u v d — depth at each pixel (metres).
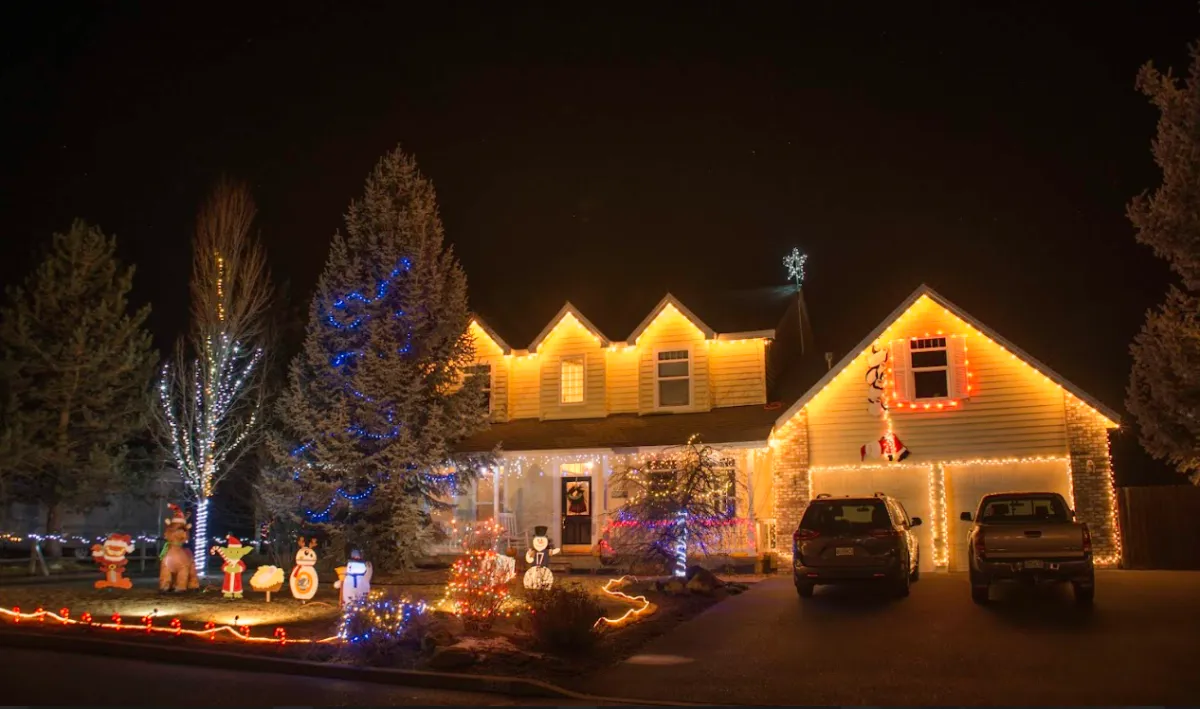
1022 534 16.62
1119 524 24.02
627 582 20.84
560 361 30.48
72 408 28.03
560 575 24.62
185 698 10.59
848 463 25.78
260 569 17.88
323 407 24.39
